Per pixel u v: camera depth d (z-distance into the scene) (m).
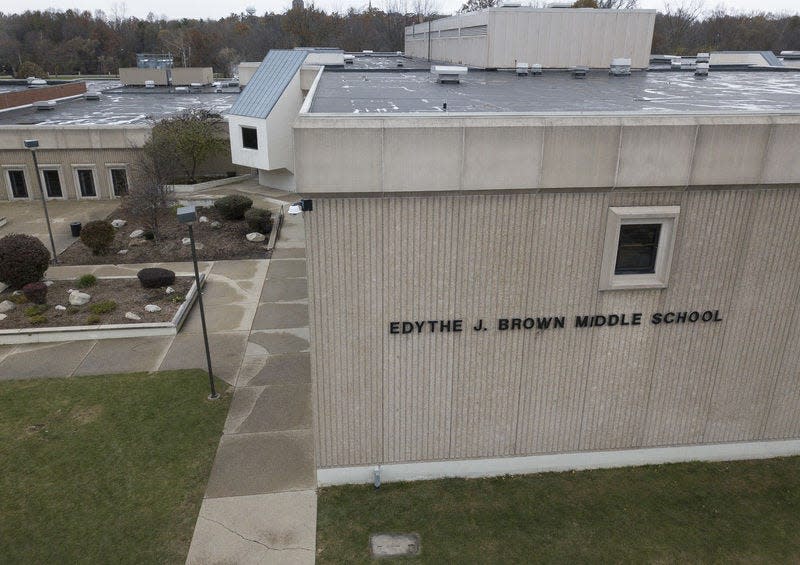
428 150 9.11
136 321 17.47
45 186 33.16
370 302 10.13
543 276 10.27
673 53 80.31
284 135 33.44
